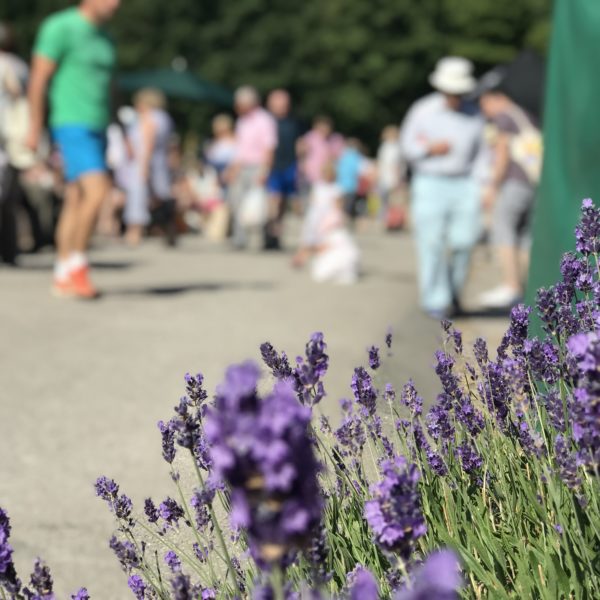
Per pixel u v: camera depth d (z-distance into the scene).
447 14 82.06
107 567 5.03
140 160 24.48
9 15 85.00
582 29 6.33
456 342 4.45
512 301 13.52
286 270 18.98
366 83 84.50
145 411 7.85
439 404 3.91
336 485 3.77
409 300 13.96
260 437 1.88
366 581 1.91
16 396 8.30
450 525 3.57
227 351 10.05
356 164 33.59
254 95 23.89
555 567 3.17
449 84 12.51
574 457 3.01
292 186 24.34
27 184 20.28
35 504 5.88
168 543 4.02
